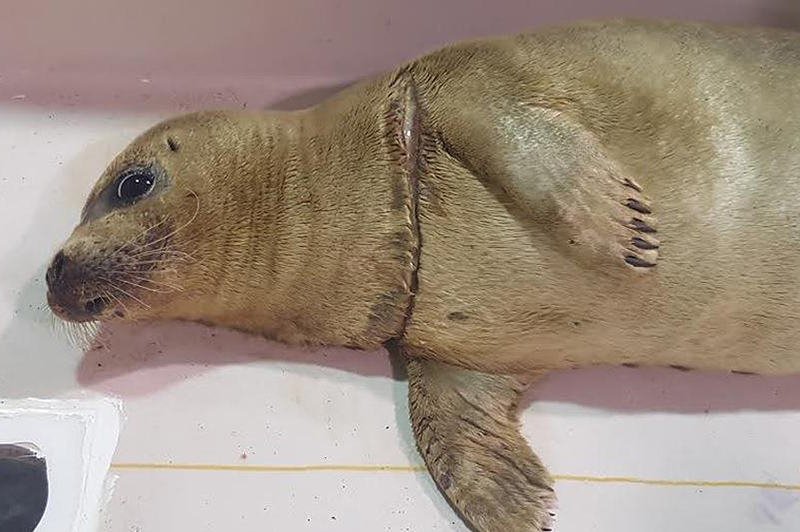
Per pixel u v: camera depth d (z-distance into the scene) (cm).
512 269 87
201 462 95
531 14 111
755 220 86
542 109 87
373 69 113
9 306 102
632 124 87
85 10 110
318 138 92
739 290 87
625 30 91
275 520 92
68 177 109
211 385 99
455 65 90
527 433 96
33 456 93
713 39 90
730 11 111
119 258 89
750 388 99
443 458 92
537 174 84
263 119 94
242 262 91
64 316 93
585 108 87
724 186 86
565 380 99
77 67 113
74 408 97
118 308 92
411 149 89
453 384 94
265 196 91
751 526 93
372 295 91
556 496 93
